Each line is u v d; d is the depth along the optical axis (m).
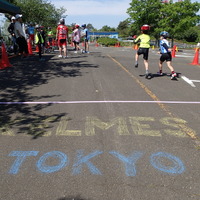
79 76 7.76
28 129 3.79
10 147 3.25
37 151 3.16
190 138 3.59
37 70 8.62
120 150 3.20
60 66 9.58
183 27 33.47
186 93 6.15
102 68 9.41
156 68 10.11
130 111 4.64
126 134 3.66
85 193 2.40
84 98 5.42
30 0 20.64
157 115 4.47
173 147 3.31
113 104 5.03
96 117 4.29
